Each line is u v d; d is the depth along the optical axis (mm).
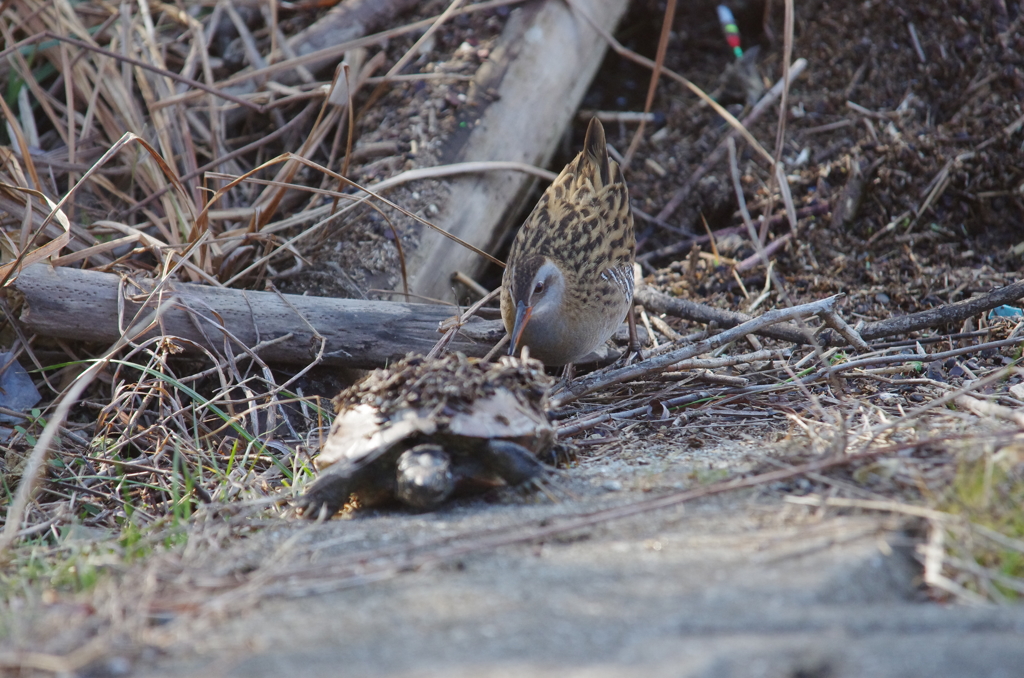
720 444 7777
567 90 14328
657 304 10961
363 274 11562
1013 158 12797
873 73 14320
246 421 9500
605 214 10250
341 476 6562
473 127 13133
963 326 10312
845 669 3771
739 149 14172
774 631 4172
